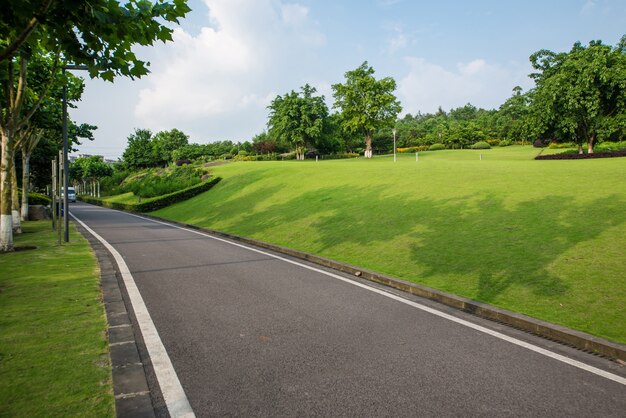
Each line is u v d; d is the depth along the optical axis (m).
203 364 3.99
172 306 5.99
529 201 11.73
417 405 3.25
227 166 47.16
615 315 5.23
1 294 6.31
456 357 4.23
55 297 6.16
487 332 5.03
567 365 4.07
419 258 8.91
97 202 48.03
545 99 31.22
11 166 10.83
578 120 29.86
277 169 34.53
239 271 8.66
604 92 29.08
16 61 11.80
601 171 14.97
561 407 3.24
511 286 6.67
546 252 7.88
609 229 8.44
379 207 14.63
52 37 4.52
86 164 81.56
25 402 3.09
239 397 3.35
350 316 5.60
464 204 12.77
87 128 28.78
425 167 23.62
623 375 3.86
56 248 11.50
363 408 3.19
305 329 5.05
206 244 13.01
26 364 3.79
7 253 10.42
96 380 3.51
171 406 3.18
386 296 6.72
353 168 28.00
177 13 4.79
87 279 7.50
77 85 17.45
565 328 4.89
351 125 56.59
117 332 4.74
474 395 3.42
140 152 84.00
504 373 3.86
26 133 16.02
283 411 3.13
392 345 4.55
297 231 13.76
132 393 3.32
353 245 10.84
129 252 11.16
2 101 12.87
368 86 55.03
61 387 3.36
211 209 23.62
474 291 6.66
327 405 3.23
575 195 11.51
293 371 3.85
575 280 6.48
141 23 4.68
